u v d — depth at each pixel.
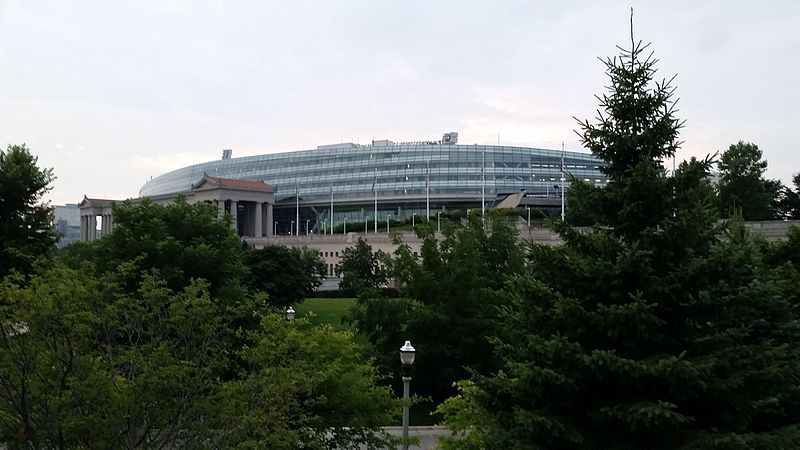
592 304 12.09
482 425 14.85
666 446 11.19
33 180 27.89
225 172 175.12
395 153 148.88
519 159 142.25
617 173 12.40
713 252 11.53
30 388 11.76
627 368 10.64
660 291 11.32
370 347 31.75
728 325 12.05
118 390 12.04
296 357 17.36
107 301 14.05
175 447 13.51
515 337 13.75
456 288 30.73
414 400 19.23
